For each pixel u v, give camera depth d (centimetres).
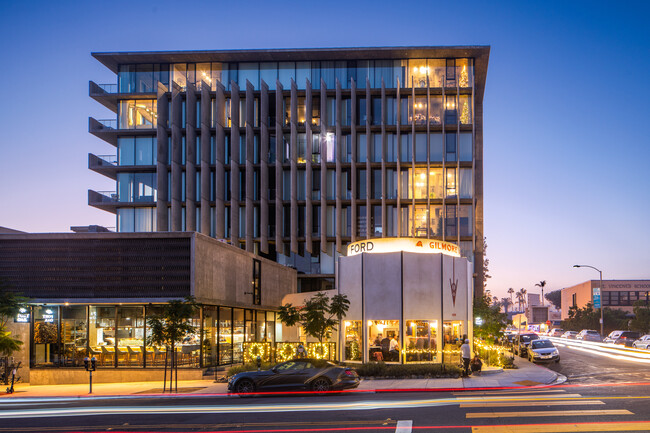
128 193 5809
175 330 2395
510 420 1418
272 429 1392
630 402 1697
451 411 1579
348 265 3070
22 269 2944
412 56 5919
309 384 2080
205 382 2727
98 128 5934
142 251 2902
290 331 4178
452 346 2950
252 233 5650
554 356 3441
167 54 5866
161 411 1780
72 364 2930
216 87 5725
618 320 8744
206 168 5628
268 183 5841
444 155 5547
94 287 2905
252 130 5769
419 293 2898
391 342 2881
